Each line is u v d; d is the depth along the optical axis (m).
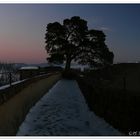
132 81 39.34
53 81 35.38
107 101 13.91
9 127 10.12
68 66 70.56
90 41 71.94
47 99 21.42
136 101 11.78
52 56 70.44
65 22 71.81
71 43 71.94
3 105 9.59
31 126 12.38
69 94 25.11
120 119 11.76
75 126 12.38
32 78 17.73
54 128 12.03
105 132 11.26
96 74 53.56
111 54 73.69
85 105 18.34
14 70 13.25
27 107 15.17
